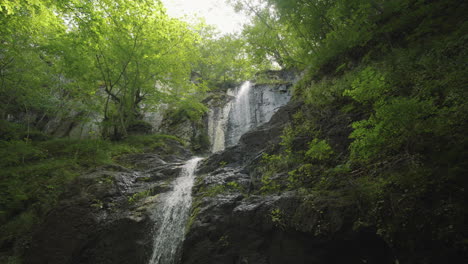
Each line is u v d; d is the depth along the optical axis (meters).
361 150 4.59
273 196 6.45
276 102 19.03
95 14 10.83
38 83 15.15
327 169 6.29
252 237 5.95
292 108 9.60
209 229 6.60
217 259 6.19
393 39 7.55
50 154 12.98
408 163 4.34
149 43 13.97
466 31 5.29
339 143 6.66
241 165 9.62
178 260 6.85
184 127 20.36
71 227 8.33
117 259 7.72
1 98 16.28
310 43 10.23
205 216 7.03
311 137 7.67
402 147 4.73
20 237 8.23
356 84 5.11
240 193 7.70
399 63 6.29
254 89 20.75
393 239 3.75
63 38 12.02
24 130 16.47
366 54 8.12
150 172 11.75
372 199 4.33
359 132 4.57
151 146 16.05
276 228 5.64
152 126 21.27
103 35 12.34
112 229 8.21
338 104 7.64
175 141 17.92
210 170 10.41
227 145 18.78
